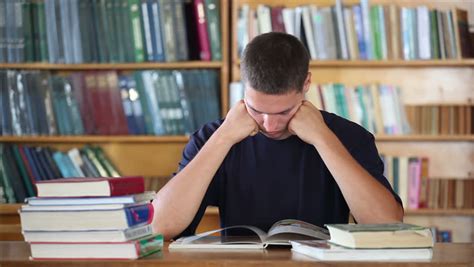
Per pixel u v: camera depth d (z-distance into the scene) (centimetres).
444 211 400
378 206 212
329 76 418
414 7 415
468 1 415
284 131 227
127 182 176
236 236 209
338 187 230
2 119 394
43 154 397
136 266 167
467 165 420
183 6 397
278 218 230
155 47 396
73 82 397
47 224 172
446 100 420
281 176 231
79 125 396
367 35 399
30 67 396
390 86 401
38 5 397
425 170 410
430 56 402
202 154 220
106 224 169
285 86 203
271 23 396
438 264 166
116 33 396
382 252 169
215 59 397
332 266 164
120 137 395
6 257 177
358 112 399
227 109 396
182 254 178
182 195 218
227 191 233
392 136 398
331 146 215
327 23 398
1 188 394
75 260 170
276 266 165
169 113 396
